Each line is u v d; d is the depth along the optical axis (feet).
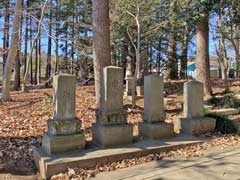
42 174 13.87
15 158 16.26
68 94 15.44
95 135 17.15
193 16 29.04
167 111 28.60
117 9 35.22
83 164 14.08
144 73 50.65
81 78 56.29
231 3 26.86
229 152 16.42
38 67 79.82
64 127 15.16
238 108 28.58
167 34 44.55
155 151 16.22
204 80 33.65
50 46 71.00
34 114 25.45
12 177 13.92
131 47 44.09
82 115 25.52
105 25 25.11
